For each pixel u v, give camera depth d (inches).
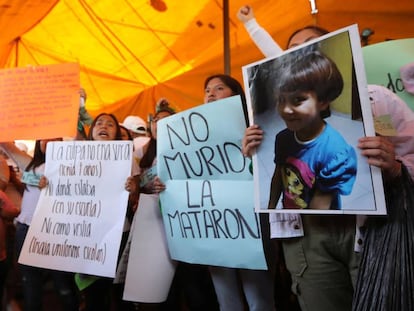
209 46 131.3
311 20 100.4
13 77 74.5
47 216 71.4
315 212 40.1
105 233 66.2
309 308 45.3
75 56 152.2
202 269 74.8
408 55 46.7
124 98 171.2
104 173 68.9
